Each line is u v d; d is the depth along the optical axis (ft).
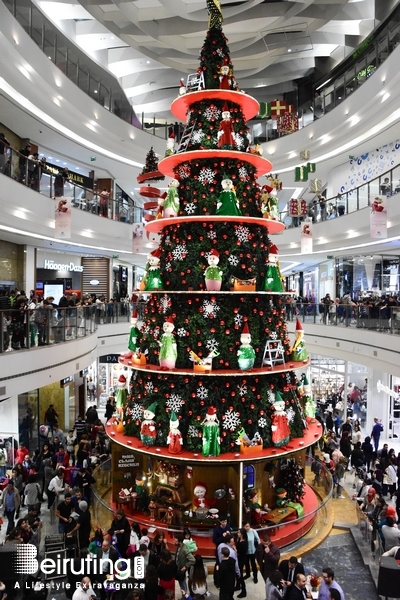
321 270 86.17
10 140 60.34
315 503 30.86
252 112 30.48
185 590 21.83
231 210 25.99
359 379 61.21
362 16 63.05
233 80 28.27
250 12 58.90
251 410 26.61
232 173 27.50
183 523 26.27
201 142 27.30
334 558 26.20
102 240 68.13
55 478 31.19
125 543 24.00
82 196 61.57
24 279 61.67
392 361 43.39
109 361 67.41
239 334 26.84
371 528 26.48
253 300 27.58
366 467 41.22
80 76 65.00
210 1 28.91
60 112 57.62
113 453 29.63
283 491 28.73
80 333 49.39
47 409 52.03
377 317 47.21
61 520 25.99
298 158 75.41
